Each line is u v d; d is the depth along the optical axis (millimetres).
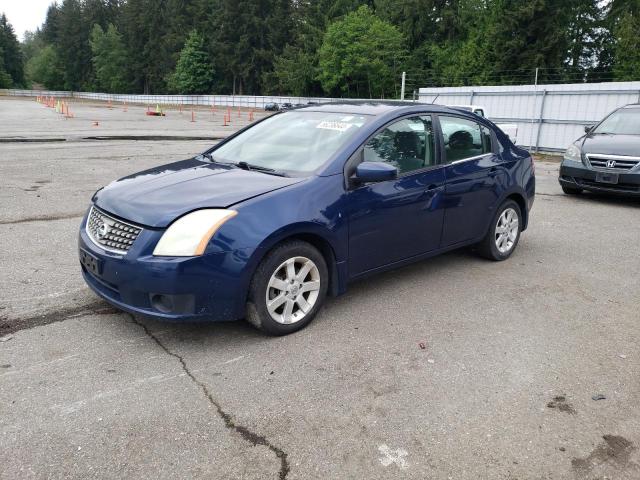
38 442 2613
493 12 44562
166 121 31469
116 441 2641
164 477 2422
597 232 7203
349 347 3678
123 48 96062
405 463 2562
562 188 10133
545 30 41469
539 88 17328
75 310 4102
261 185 3752
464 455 2631
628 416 2992
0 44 117500
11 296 4312
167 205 3482
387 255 4406
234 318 3535
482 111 15180
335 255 3969
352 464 2545
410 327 4027
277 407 2965
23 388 3055
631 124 9656
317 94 63875
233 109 60969
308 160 4133
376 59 52469
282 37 68938
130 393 3045
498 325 4121
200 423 2803
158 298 3381
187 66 76812
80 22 108125
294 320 3826
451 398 3107
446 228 4895
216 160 4598
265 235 3482
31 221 6680
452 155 4938
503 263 5668
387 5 58688
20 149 14047
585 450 2701
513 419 2928
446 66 50719
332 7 61875
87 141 16875
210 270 3346
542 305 4551
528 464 2586
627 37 36656
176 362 3402
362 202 4070
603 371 3477
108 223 3561
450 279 5109
